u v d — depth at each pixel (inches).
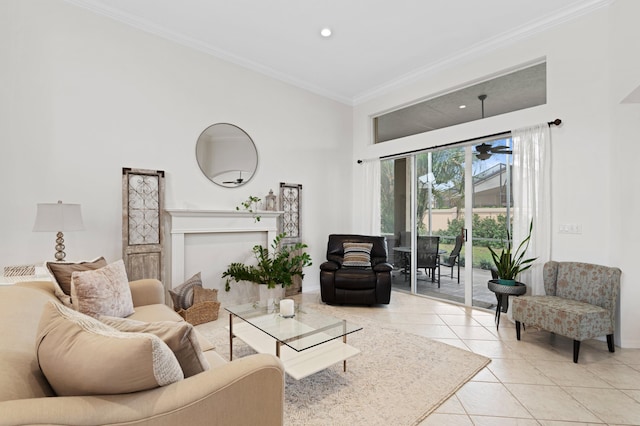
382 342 111.0
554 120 125.5
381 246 176.1
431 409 72.5
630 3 100.6
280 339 77.5
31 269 100.7
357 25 132.6
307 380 84.8
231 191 157.6
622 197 107.0
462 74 157.2
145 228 128.7
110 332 38.1
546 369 91.5
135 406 32.9
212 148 151.6
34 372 36.4
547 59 128.4
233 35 140.5
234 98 159.8
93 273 81.4
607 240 112.7
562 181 123.7
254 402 41.1
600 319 97.7
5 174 104.1
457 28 134.6
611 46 111.1
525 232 131.9
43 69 110.5
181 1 118.3
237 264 153.3
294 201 183.9
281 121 179.0
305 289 189.6
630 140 105.7
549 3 118.8
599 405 74.2
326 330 85.7
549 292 118.3
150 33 133.5
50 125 111.4
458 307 155.6
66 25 114.9
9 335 40.4
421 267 180.2
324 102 201.0
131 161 128.1
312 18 128.2
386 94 195.0
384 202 202.2
